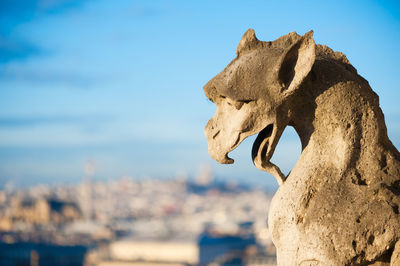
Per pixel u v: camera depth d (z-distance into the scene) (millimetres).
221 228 158750
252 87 5297
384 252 4973
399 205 5031
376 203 5043
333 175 5211
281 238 5340
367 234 4984
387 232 4949
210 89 5512
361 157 5230
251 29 5504
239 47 5520
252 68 5328
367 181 5168
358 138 5246
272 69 5277
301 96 5359
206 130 5551
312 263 5094
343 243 4988
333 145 5277
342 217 5035
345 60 5609
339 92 5324
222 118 5492
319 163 5285
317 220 5090
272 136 5379
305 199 5211
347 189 5133
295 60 5266
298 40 5211
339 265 4980
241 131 5324
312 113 5371
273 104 5289
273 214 5406
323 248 5035
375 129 5273
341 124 5273
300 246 5168
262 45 5504
